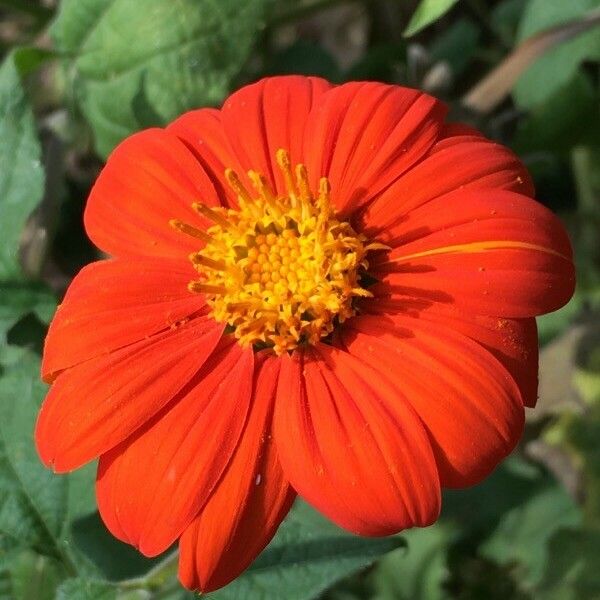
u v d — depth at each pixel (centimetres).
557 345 27
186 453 18
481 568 28
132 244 20
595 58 27
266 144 20
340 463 18
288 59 30
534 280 18
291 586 20
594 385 27
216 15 25
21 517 21
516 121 30
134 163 21
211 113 21
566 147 29
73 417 19
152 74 26
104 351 19
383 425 18
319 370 18
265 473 18
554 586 27
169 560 20
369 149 20
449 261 18
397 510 17
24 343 23
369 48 33
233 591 20
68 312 19
